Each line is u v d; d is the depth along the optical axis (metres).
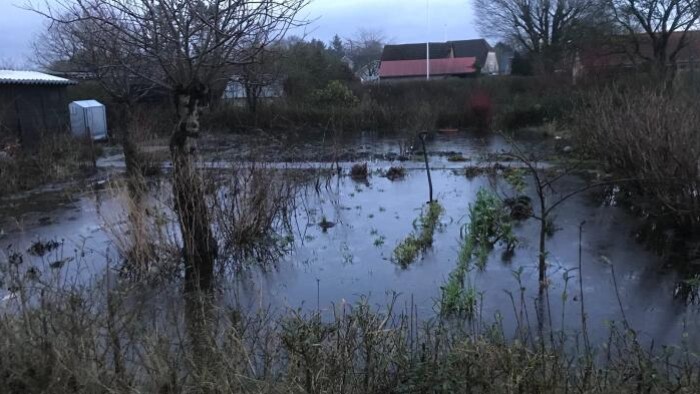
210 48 4.97
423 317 4.63
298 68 24.03
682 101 8.84
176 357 3.11
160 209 6.59
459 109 21.64
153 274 5.66
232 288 5.41
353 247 6.60
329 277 5.68
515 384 2.83
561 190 9.48
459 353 3.04
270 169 7.71
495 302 4.94
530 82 24.52
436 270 5.78
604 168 10.15
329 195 9.57
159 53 5.05
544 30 33.88
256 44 5.33
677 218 6.89
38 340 2.85
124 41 5.03
